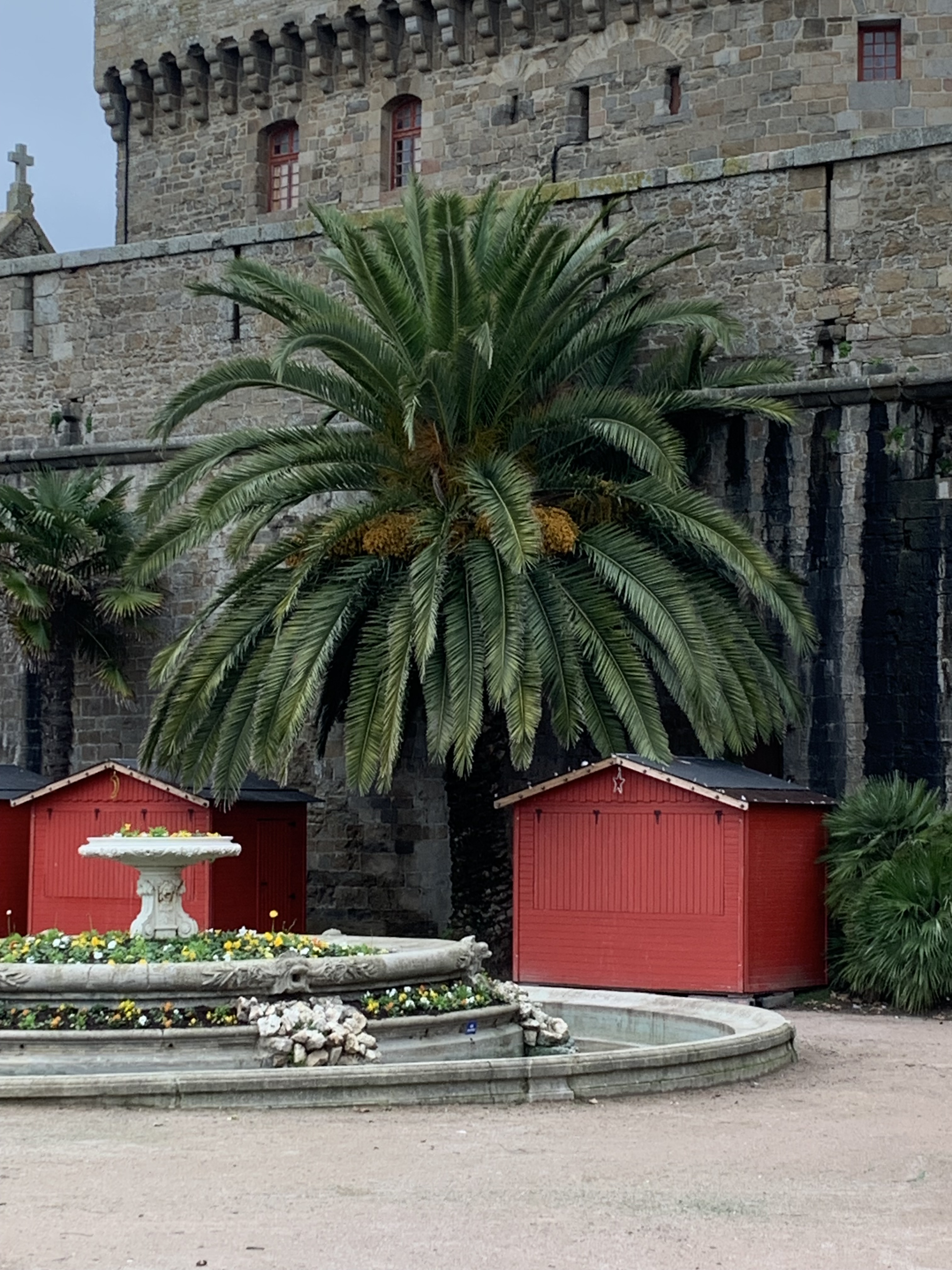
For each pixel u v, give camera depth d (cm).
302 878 2373
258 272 2264
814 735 2286
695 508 2100
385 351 2108
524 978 1994
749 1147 995
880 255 2386
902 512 2280
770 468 2356
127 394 2955
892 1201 864
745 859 1873
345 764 2489
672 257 2311
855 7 2953
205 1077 1092
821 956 1989
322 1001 1252
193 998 1238
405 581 2125
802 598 2158
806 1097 1200
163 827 1509
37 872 2280
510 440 2175
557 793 2000
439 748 2006
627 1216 819
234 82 3547
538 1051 1389
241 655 2175
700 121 3050
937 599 2245
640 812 1945
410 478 2181
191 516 2178
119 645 2783
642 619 2156
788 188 2450
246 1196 845
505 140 3244
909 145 2370
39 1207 816
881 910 1844
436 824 2547
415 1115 1079
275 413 2803
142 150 3681
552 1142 995
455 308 2058
